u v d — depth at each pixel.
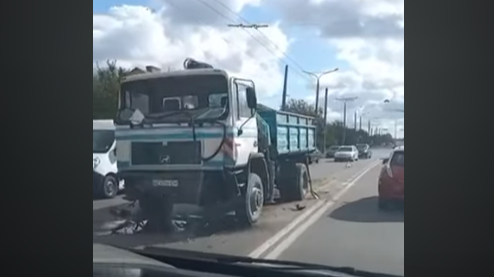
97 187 8.00
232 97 7.47
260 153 8.22
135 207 7.50
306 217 7.35
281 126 8.74
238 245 6.31
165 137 7.54
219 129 7.38
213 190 7.34
